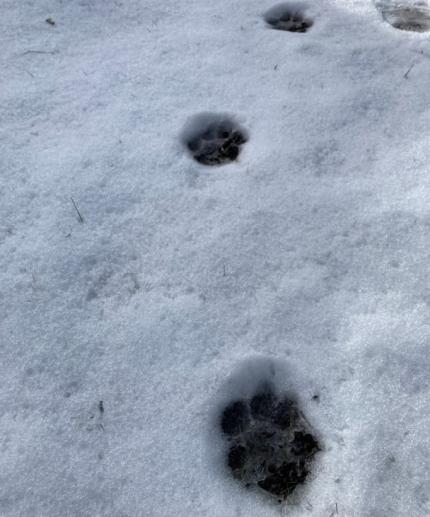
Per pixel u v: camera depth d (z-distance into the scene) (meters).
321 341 0.68
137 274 0.73
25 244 0.76
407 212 0.77
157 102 0.90
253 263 0.73
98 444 0.63
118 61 0.96
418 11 1.04
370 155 0.83
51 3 1.05
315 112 0.88
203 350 0.68
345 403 0.64
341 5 1.05
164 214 0.78
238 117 0.88
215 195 0.80
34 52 0.97
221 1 1.07
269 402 0.66
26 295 0.72
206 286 0.72
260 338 0.68
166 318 0.70
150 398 0.65
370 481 0.61
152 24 1.02
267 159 0.83
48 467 0.62
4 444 0.63
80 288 0.72
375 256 0.73
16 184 0.81
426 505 0.60
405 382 0.65
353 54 0.96
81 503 0.60
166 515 0.60
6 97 0.90
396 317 0.69
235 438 0.64
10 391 0.66
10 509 0.60
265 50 0.97
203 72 0.94
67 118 0.88
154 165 0.83
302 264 0.73
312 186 0.80
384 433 0.62
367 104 0.88
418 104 0.88
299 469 0.62
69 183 0.81
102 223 0.77
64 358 0.68
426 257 0.73
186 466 0.62
